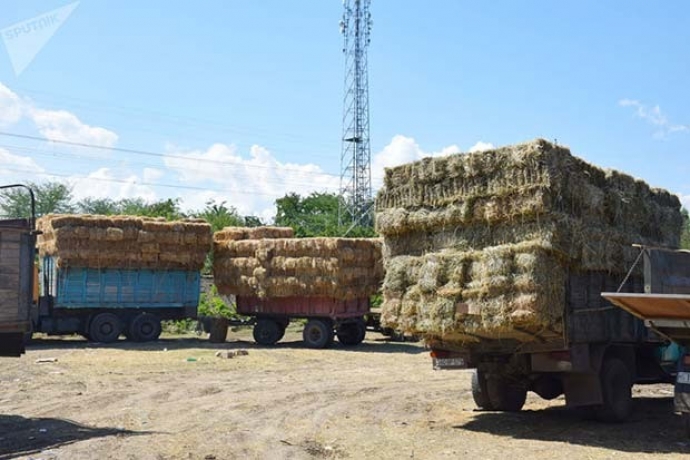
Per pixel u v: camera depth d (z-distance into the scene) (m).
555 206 9.22
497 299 9.12
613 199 10.32
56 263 21.67
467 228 9.72
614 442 8.84
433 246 10.04
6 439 8.62
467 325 9.39
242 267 23.48
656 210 11.59
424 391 13.26
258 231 24.88
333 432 9.36
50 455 7.75
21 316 9.11
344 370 16.62
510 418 10.59
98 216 22.44
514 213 9.21
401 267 10.20
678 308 8.55
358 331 23.53
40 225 22.91
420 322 9.80
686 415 9.11
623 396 10.34
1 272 8.91
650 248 9.85
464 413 11.02
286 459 7.80
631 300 8.72
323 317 22.61
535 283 8.90
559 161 9.29
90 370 15.49
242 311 24.17
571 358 9.44
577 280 9.67
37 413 10.47
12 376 14.41
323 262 22.19
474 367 10.41
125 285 22.73
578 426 9.97
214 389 13.10
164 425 9.67
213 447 8.30
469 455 8.06
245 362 17.73
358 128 53.62
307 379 14.85
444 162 9.93
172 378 14.56
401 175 10.41
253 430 9.39
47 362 16.80
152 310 23.55
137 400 11.76
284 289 22.67
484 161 9.50
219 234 25.23
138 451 8.01
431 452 8.22
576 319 9.52
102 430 9.24
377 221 10.50
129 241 22.58
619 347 10.66
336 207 60.31
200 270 24.25
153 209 50.03
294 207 60.91
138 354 18.94
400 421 10.26
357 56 53.25
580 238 9.47
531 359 9.76
